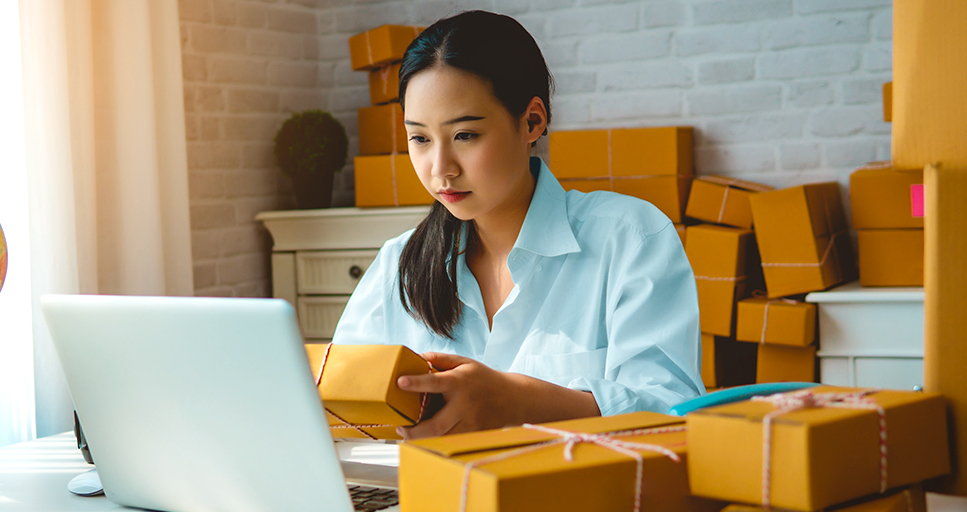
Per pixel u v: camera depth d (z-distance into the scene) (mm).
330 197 2811
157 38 2340
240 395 685
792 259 2285
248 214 2834
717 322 2367
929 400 607
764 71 2605
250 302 647
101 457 830
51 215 2008
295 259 2771
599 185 2580
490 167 1030
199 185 2658
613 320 1094
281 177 2955
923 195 688
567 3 2807
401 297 1227
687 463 577
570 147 2602
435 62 1010
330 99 3107
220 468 731
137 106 2234
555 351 1163
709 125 2676
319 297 2740
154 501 814
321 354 785
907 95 659
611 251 1149
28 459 1083
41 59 1987
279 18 2939
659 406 954
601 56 2777
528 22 2861
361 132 2764
